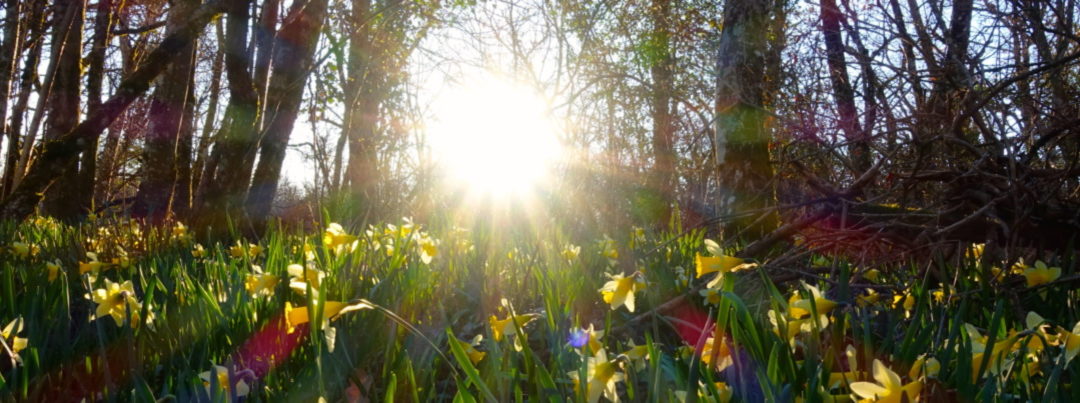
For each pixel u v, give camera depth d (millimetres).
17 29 8516
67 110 9234
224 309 2555
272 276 2408
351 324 2447
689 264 3570
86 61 10023
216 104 16703
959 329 1717
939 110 4172
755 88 5984
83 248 4742
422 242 3527
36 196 7328
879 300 2709
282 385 1983
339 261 2990
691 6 11352
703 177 7246
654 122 8602
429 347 2242
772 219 5633
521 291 3396
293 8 8016
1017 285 2762
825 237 3395
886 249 3648
